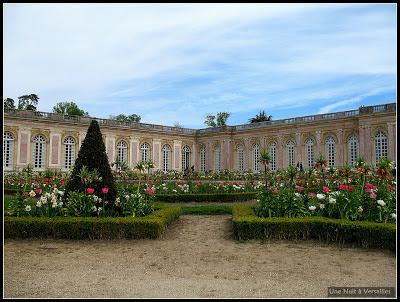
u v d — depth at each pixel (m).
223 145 50.66
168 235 9.22
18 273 5.86
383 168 10.33
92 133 10.49
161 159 50.59
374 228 7.56
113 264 6.47
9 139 37.50
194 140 54.91
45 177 19.03
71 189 9.98
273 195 9.95
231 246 7.93
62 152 41.19
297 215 9.38
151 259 6.83
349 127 38.19
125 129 46.72
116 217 9.26
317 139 40.91
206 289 5.09
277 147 44.91
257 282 5.41
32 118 38.81
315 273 5.86
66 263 6.51
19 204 9.45
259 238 8.60
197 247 7.84
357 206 8.71
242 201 17.00
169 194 16.89
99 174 10.09
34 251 7.41
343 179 13.84
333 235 8.16
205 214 13.16
